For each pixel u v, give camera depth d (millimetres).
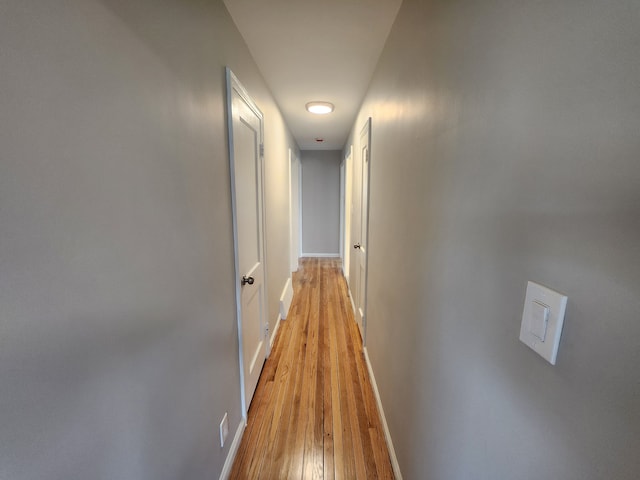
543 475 479
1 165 413
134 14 686
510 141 560
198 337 1063
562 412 439
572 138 416
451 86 827
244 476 1400
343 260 5074
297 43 1688
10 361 429
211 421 1204
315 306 3521
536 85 488
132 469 698
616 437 361
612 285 361
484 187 657
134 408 703
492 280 627
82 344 551
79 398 546
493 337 624
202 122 1089
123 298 658
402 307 1327
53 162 488
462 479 765
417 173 1129
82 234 546
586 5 389
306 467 1446
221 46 1288
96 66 576
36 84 459
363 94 2529
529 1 500
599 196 376
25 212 445
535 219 494
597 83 376
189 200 984
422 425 1071
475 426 700
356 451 1537
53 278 491
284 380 2121
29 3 447
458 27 780
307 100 2689
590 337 393
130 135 675
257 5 1345
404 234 1301
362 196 2654
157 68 783
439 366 919
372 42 1684
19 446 444
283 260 3303
